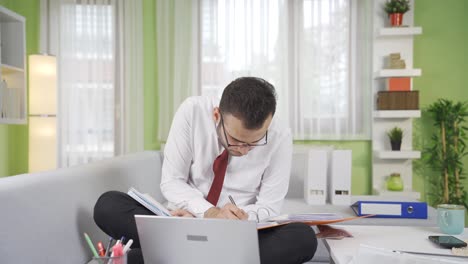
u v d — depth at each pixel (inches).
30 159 146.3
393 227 63.8
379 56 154.1
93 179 69.7
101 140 158.2
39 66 144.2
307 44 155.7
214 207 61.2
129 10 158.6
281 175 71.1
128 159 95.3
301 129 155.8
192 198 65.1
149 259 50.8
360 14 154.9
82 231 61.7
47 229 52.9
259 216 66.2
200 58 157.9
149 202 57.5
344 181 107.3
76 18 157.9
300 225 56.2
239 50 156.3
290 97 156.9
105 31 157.8
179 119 70.9
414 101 145.9
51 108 146.1
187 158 71.3
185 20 157.5
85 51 157.6
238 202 72.5
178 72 157.9
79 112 158.1
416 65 159.3
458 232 59.0
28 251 48.9
